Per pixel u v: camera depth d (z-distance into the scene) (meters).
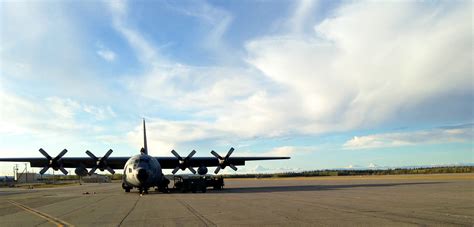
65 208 21.19
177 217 15.44
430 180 50.28
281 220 13.87
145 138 41.44
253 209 17.77
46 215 17.80
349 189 32.94
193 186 35.00
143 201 24.88
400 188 32.41
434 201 20.02
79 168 40.31
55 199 29.72
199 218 14.96
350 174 130.62
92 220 15.29
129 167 34.69
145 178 33.03
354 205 18.66
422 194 24.98
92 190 49.28
